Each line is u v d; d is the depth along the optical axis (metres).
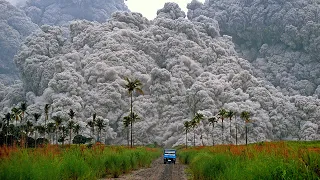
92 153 27.75
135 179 25.89
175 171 35.28
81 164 19.81
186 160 52.44
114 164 28.84
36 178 13.75
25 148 17.08
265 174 12.77
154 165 46.91
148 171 34.47
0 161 13.87
